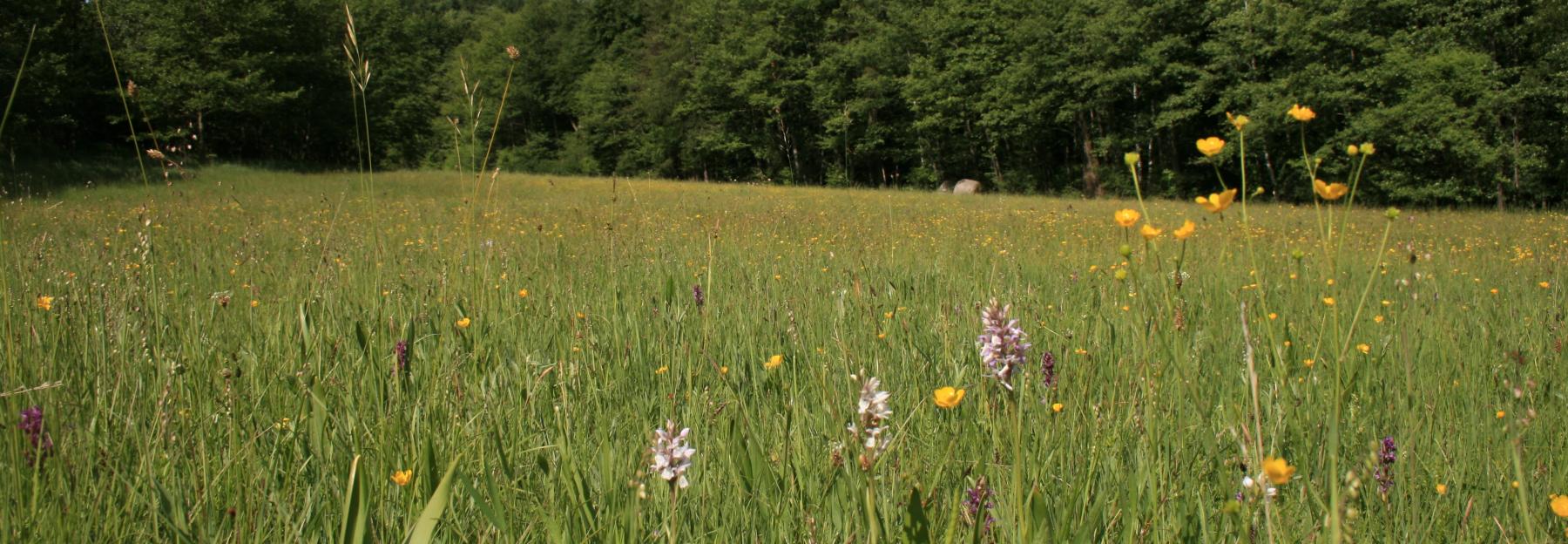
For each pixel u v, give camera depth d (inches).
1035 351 122.2
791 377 116.7
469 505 73.2
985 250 343.9
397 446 82.0
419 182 999.6
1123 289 154.4
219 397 90.7
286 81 1550.2
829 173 1856.5
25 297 123.0
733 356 124.7
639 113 2192.4
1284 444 82.5
